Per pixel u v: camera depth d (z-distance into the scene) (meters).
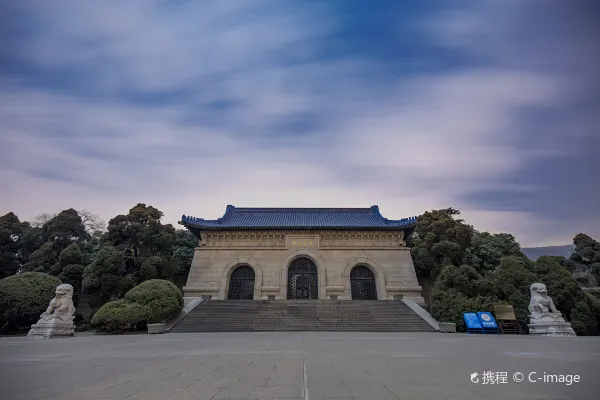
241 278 37.12
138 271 32.53
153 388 5.15
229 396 4.62
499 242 40.44
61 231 37.91
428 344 12.62
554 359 8.23
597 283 40.69
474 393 4.75
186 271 45.53
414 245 43.34
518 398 4.45
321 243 38.00
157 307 24.08
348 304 28.59
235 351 10.34
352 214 44.00
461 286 25.52
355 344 12.60
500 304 23.62
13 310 25.83
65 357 9.19
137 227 34.50
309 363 7.64
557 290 24.20
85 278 30.11
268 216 43.41
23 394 4.80
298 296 36.47
